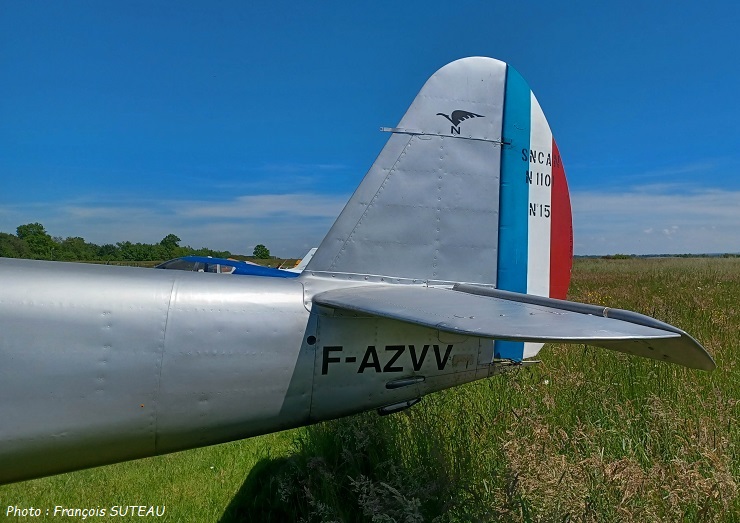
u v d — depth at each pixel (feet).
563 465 6.94
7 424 6.15
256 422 7.20
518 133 9.89
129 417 6.59
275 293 7.48
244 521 9.74
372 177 8.71
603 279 43.73
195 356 6.84
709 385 11.11
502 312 6.04
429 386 8.13
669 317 17.20
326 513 8.21
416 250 8.91
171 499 10.52
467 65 9.54
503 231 9.64
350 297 7.36
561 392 11.12
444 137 9.23
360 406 7.71
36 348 6.29
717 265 51.47
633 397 11.10
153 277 7.14
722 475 6.39
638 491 6.77
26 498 10.50
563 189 10.57
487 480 8.48
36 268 6.78
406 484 8.43
